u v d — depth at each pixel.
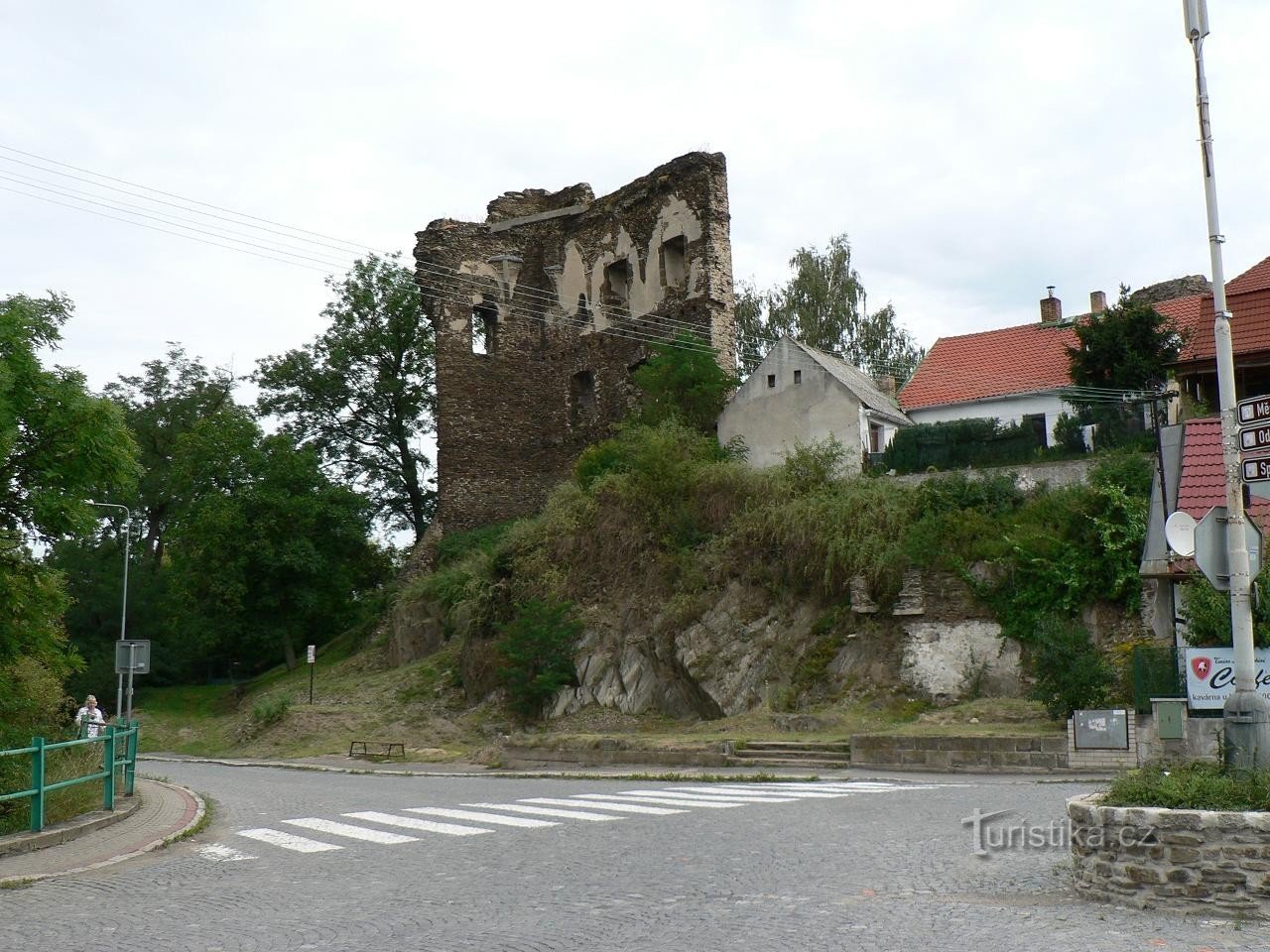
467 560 44.41
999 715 24.69
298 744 36.66
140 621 60.75
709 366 42.06
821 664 29.50
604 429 50.28
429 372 57.28
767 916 9.29
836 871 11.29
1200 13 11.65
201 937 9.13
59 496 17.81
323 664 49.22
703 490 35.03
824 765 23.45
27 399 17.84
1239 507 10.77
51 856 13.66
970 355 42.22
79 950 8.80
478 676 38.06
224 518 48.62
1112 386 35.44
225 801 20.08
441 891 10.84
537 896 10.41
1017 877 10.83
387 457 58.28
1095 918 8.95
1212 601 21.56
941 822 14.60
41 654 18.94
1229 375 11.09
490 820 16.19
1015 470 31.14
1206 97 11.56
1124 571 26.25
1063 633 23.78
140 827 15.92
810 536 31.05
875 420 38.03
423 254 52.50
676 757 25.36
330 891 11.05
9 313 18.09
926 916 9.13
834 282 60.53
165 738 43.56
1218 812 9.11
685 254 47.97
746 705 30.17
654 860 12.25
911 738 22.61
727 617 32.09
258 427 52.59
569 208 53.69
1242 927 8.56
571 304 52.81
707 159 47.56
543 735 29.69
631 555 35.78
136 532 66.25
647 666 33.47
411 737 35.12
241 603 49.69
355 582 55.09
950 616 28.45
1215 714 20.06
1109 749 20.73
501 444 51.97
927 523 29.33
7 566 17.94
